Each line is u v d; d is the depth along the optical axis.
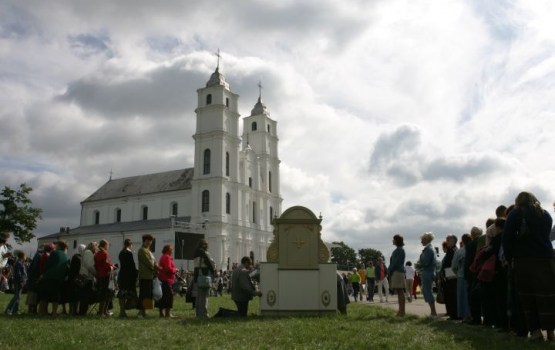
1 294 28.50
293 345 9.06
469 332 10.84
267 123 91.81
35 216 54.47
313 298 15.82
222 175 75.12
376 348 8.87
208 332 10.64
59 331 10.45
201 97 79.12
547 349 8.42
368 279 28.28
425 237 15.43
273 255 16.08
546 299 9.30
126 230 79.50
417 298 30.59
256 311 18.25
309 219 16.22
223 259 72.75
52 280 14.36
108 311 16.41
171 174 89.31
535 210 9.63
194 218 75.12
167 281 15.45
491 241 11.22
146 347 8.82
